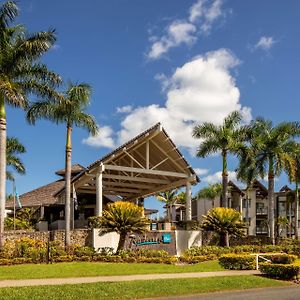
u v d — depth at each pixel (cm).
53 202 4281
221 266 2361
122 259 2603
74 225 4000
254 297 1517
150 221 3109
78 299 1382
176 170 3891
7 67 2672
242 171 3966
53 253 2612
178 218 7250
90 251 2725
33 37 2680
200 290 1619
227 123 3859
